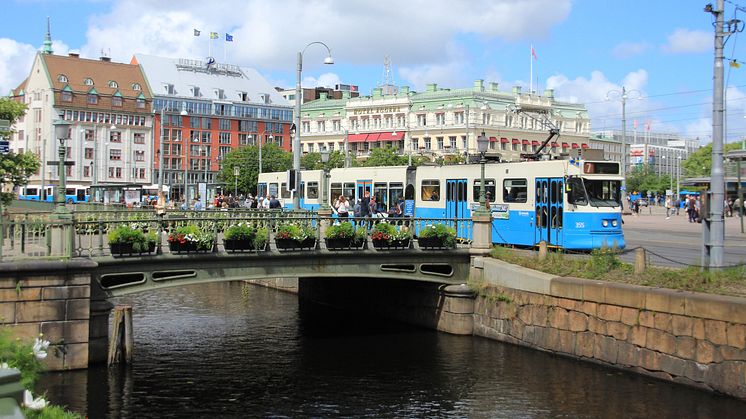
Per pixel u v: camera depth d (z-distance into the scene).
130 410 18.44
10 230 23.61
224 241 23.53
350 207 38.75
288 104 150.25
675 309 19.08
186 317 32.25
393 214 36.25
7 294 19.77
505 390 19.88
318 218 25.34
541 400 18.88
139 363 23.09
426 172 36.31
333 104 141.88
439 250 27.17
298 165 35.72
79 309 20.56
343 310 34.72
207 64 145.00
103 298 21.81
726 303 17.73
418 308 29.61
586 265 23.58
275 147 113.12
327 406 18.94
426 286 29.05
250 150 110.69
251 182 109.31
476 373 21.69
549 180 30.05
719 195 20.88
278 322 30.95
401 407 18.73
